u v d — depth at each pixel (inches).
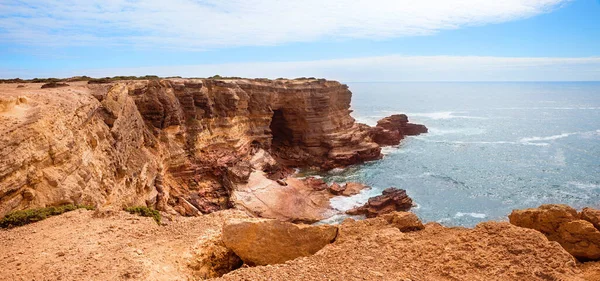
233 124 2278.5
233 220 542.0
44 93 1089.4
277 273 406.3
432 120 5462.6
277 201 1807.3
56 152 875.4
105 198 1090.1
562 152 3095.5
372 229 528.1
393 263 418.9
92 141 1131.3
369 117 5944.9
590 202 1895.9
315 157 2657.5
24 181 751.7
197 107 2132.1
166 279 427.2
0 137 716.0
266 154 2401.6
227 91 2257.6
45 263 468.1
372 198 1804.9
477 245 434.6
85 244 534.6
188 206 1688.0
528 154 3019.2
